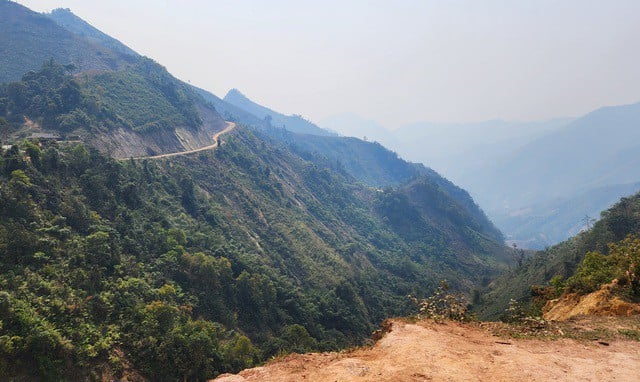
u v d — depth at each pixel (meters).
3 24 160.62
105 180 59.84
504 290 97.25
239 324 58.56
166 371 37.88
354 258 120.25
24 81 94.12
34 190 44.84
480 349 11.23
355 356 11.12
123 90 116.94
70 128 80.94
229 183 104.19
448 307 16.30
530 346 11.82
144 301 43.94
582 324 14.93
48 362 28.83
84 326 34.56
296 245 98.38
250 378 10.00
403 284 116.69
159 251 56.56
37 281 34.81
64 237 42.66
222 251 68.00
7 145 58.81
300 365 10.86
